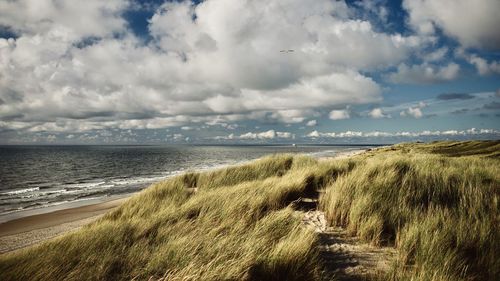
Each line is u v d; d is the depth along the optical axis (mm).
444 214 4969
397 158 10469
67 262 4035
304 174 9133
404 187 6570
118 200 21188
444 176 7309
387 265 3809
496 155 29281
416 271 3387
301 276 3410
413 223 4586
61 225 13773
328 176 9422
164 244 4441
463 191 6312
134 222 5984
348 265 3871
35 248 5277
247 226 5133
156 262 3785
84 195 25594
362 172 8453
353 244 4590
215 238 4363
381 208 5414
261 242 4051
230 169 13492
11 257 4703
